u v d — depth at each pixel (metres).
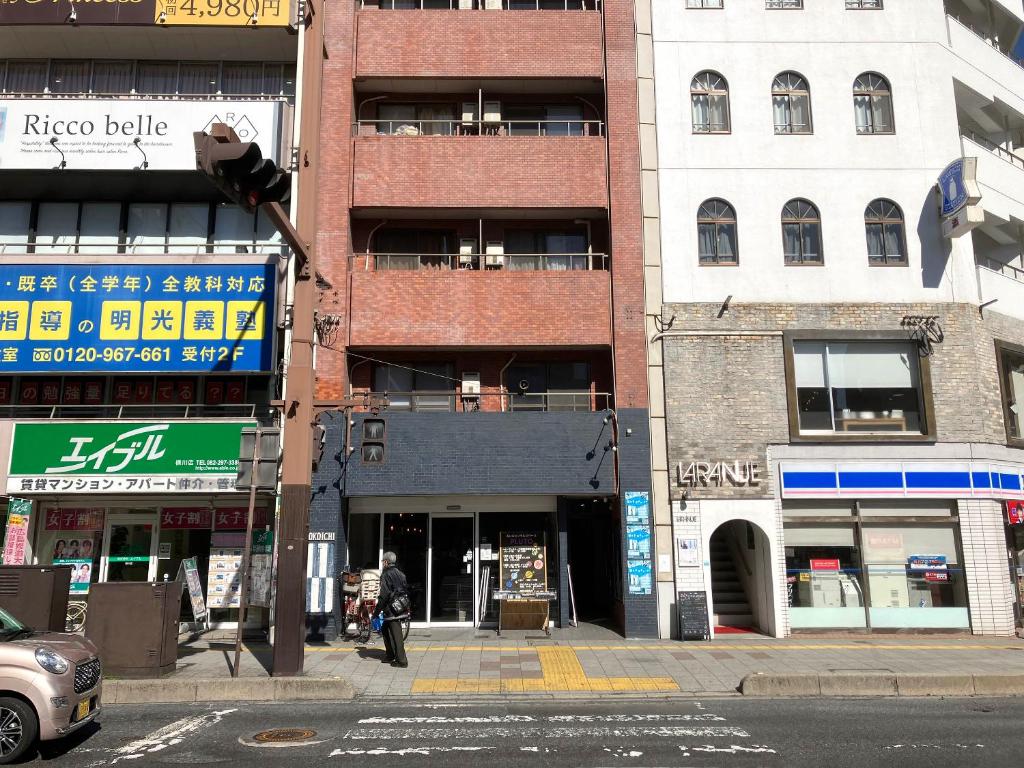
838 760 7.42
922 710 9.66
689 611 14.74
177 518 15.59
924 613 15.51
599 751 7.70
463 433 15.55
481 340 16.12
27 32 16.39
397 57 17.33
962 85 18.41
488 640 14.54
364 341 16.02
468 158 16.86
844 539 15.76
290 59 17.45
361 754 7.55
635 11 17.64
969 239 17.23
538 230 17.81
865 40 17.69
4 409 15.67
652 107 17.22
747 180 16.98
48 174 15.67
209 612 15.31
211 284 15.23
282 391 15.48
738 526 17.48
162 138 15.65
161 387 15.91
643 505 15.42
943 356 16.42
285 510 11.23
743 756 7.55
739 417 15.93
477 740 8.10
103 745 7.86
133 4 16.12
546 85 17.73
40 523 15.46
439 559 16.47
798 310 16.42
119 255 15.29
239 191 8.78
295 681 10.27
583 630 15.69
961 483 15.88
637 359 16.03
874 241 16.97
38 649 7.62
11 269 15.13
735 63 17.50
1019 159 20.73
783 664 12.16
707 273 16.55
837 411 16.23
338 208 16.45
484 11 17.58
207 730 8.47
